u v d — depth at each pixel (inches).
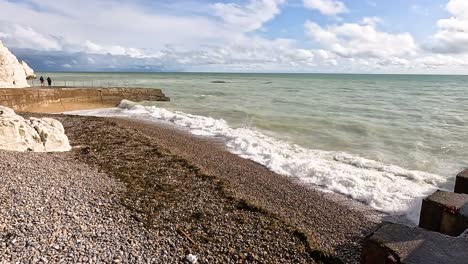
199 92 2178.9
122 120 978.7
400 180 476.7
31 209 293.0
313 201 407.5
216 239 290.5
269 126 904.3
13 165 392.2
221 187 419.2
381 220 359.9
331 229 335.9
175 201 368.2
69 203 321.7
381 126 903.7
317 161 568.1
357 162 561.3
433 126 915.4
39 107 1234.6
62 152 546.6
